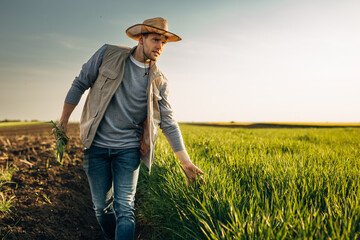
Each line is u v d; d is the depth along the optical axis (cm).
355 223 194
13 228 279
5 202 312
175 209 303
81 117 259
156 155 487
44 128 1917
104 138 245
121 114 244
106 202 265
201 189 277
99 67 244
